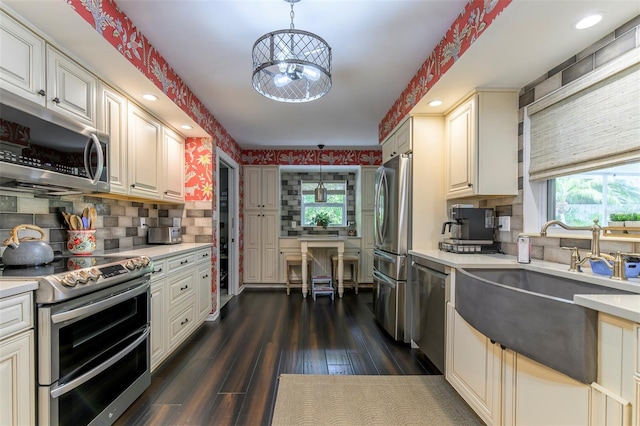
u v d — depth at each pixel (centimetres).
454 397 192
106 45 160
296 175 584
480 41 161
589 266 167
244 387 201
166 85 226
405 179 274
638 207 153
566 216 196
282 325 323
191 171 339
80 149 166
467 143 234
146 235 308
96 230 237
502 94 223
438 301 212
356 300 430
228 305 400
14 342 115
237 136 434
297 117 354
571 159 180
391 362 239
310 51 186
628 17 143
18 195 175
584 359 100
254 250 505
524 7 135
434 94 230
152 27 185
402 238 274
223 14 174
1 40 130
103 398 156
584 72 171
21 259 152
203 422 166
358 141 467
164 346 228
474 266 184
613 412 91
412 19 181
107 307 153
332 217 586
